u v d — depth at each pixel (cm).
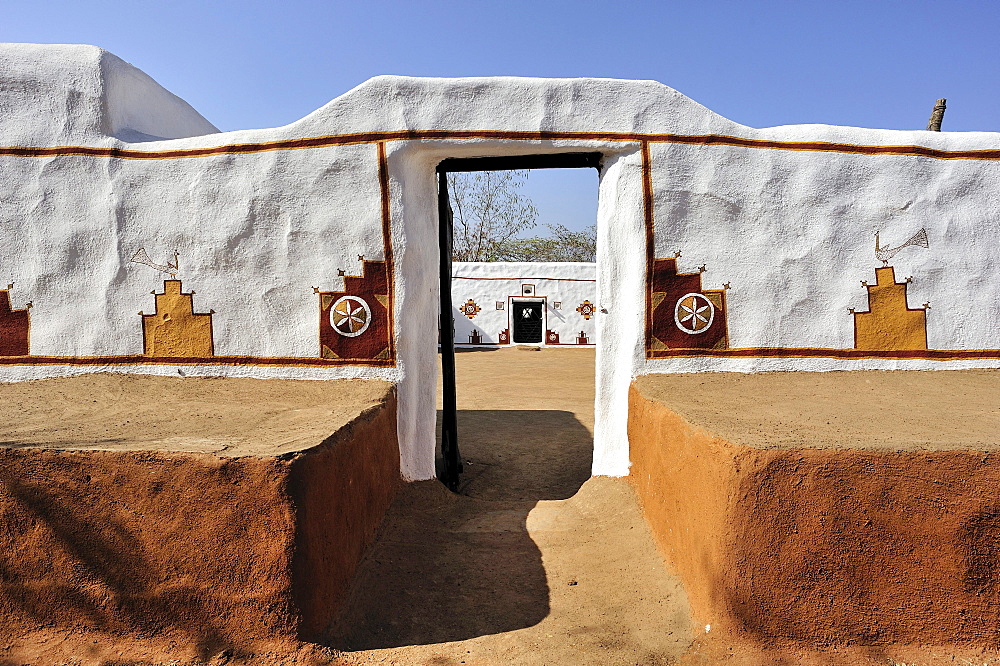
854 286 470
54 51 482
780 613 265
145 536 275
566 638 290
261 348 466
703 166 460
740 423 315
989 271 478
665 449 354
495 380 1134
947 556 260
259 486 267
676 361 460
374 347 457
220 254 466
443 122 451
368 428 364
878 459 262
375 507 377
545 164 488
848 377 455
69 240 475
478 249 2758
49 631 278
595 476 466
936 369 473
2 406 406
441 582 344
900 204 474
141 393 441
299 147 459
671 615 297
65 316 475
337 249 457
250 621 270
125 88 511
